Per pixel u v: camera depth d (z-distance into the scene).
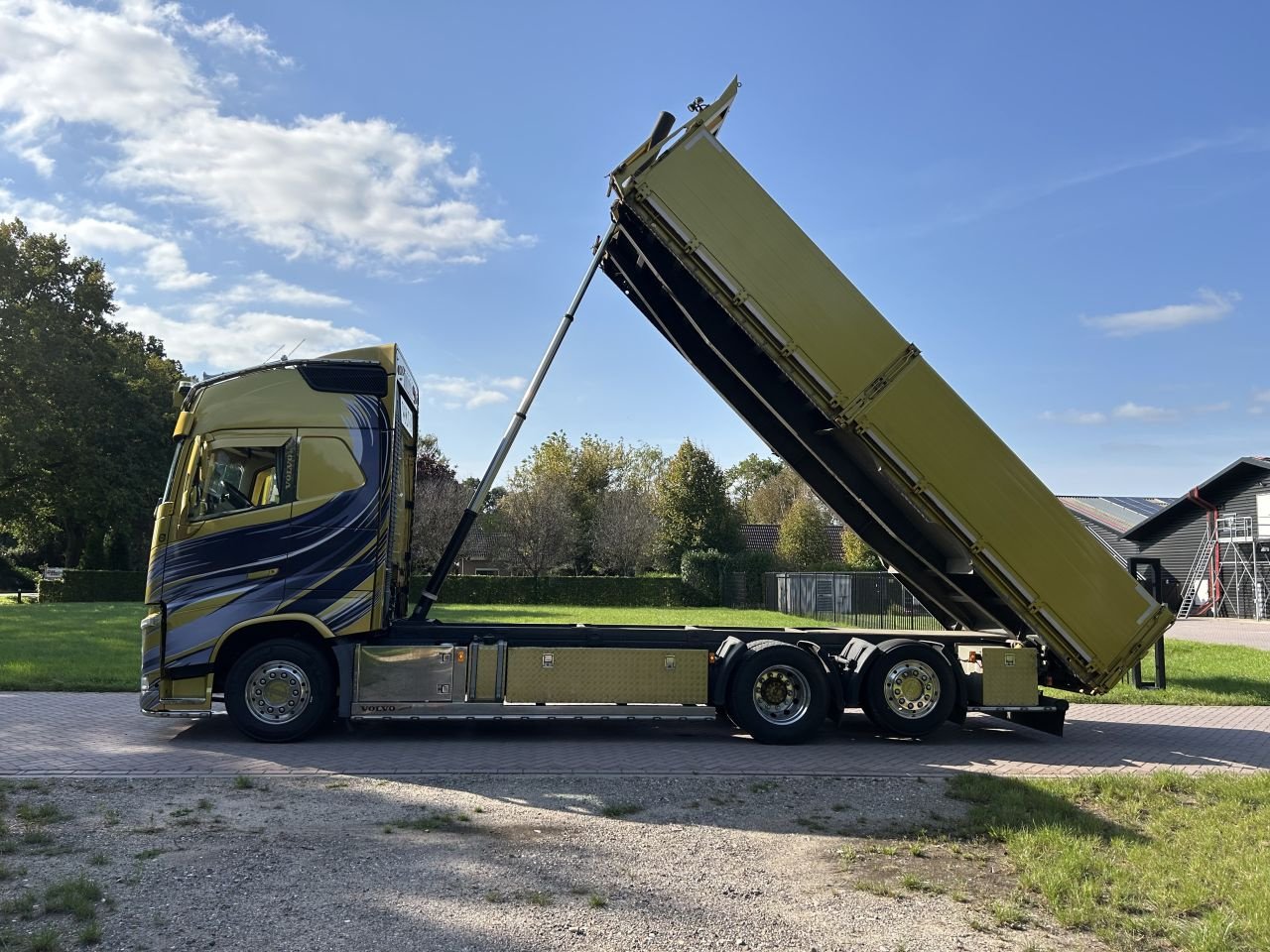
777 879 5.57
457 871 5.50
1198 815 7.14
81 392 44.69
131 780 7.58
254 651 9.33
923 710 10.27
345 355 9.71
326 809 6.81
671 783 7.97
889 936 4.71
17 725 10.25
